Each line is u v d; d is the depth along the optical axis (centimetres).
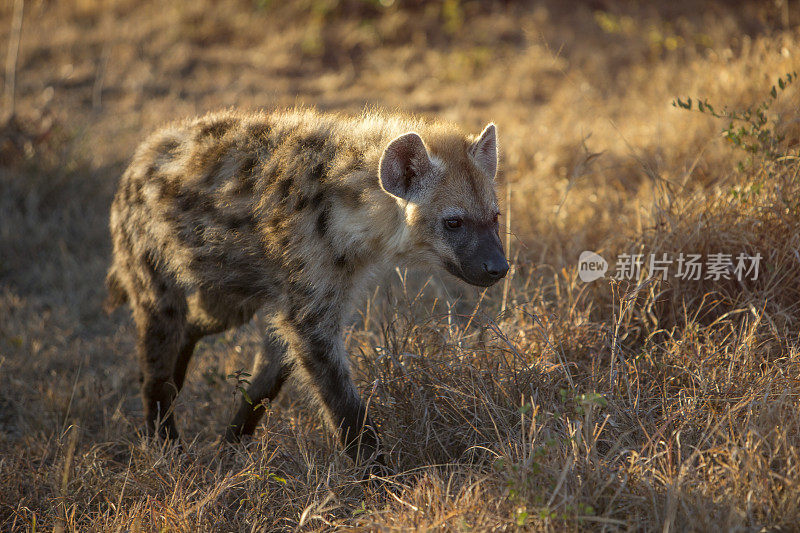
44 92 1912
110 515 667
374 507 606
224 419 833
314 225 675
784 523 499
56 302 1133
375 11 2355
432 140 680
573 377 736
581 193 1161
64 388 901
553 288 922
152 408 798
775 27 1655
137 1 2489
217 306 784
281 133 715
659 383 707
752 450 558
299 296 685
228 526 626
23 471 742
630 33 2027
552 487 551
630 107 1506
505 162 1333
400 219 680
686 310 789
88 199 1377
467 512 544
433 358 741
